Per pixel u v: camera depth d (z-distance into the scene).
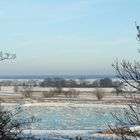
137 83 8.95
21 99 117.81
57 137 34.66
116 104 107.19
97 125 60.84
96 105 109.81
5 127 12.16
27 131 41.34
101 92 126.06
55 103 116.81
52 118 74.81
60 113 88.38
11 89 184.88
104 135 35.53
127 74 9.04
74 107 106.06
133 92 9.15
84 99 129.88
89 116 79.56
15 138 13.14
